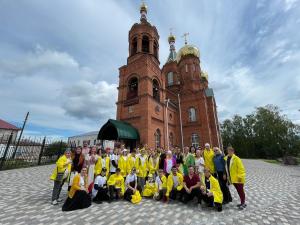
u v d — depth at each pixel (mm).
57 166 6594
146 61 20141
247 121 50656
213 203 6230
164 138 20578
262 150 44594
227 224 4816
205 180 6883
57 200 6484
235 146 50938
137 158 8688
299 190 8680
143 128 17797
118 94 21234
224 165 6891
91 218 5191
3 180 9414
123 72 21891
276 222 4918
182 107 27234
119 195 7246
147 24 23859
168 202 6914
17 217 5109
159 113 20703
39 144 17219
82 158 7633
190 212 5766
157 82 22219
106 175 7676
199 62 33438
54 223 4785
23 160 16156
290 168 19500
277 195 7766
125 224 4797
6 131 35844
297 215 5430
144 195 7730
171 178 7242
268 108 46094
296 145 40781
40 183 9305
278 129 42000
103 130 16453
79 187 6234
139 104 18984
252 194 7945
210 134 25531
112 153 9172
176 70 33781
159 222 4953
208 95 29078
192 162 8531
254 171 16016
